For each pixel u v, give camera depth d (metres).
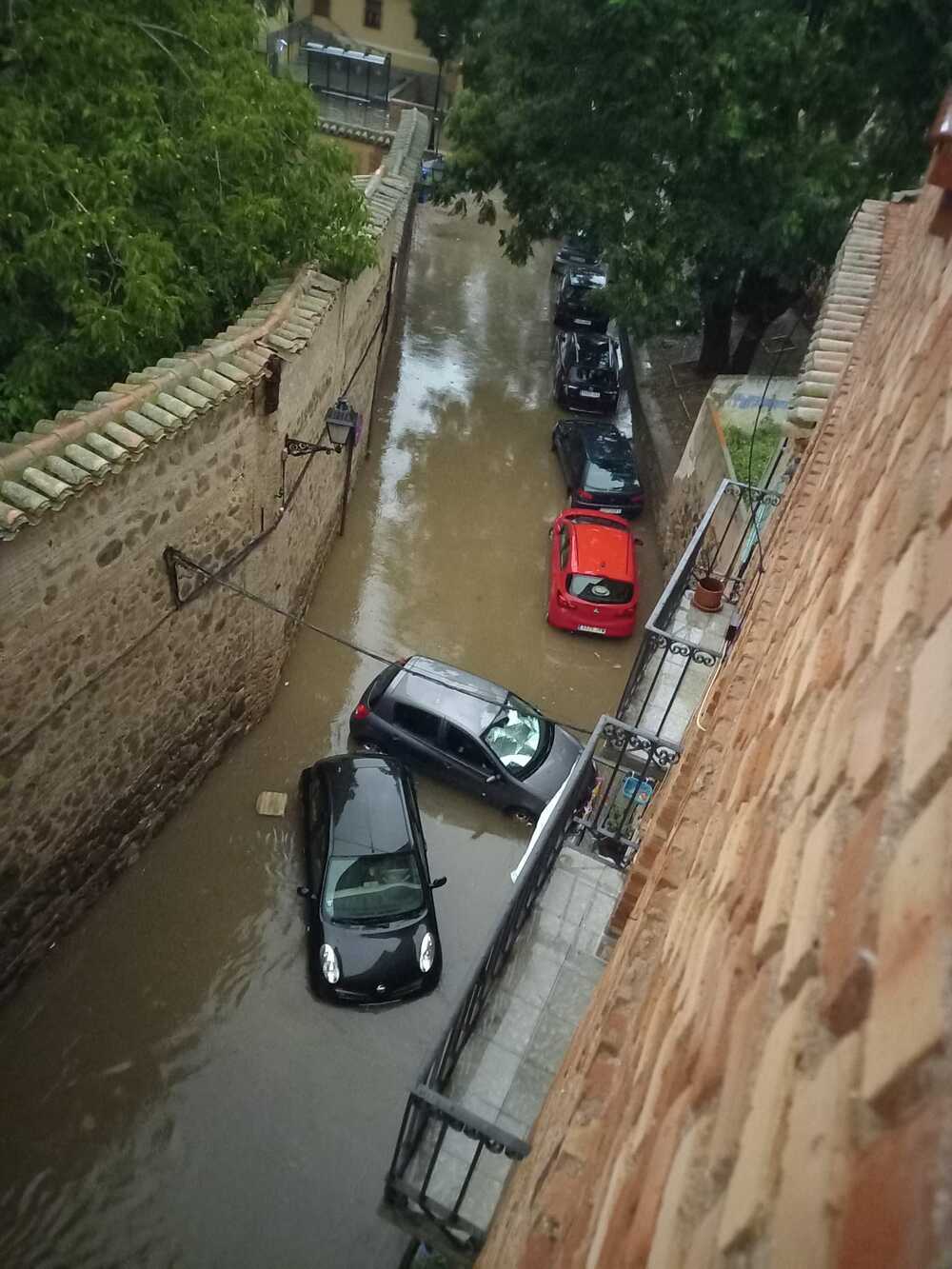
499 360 21.66
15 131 6.81
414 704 10.92
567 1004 6.04
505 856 10.55
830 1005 0.94
